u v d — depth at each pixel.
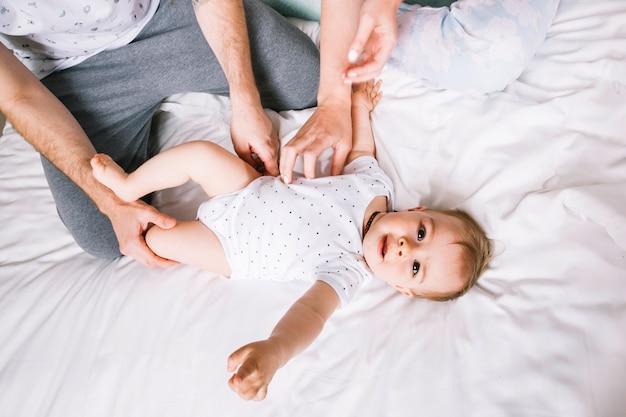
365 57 0.97
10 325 1.00
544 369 0.77
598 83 1.02
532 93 1.07
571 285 0.83
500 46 1.04
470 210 0.99
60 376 0.92
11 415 0.89
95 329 0.97
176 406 0.87
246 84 1.08
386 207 1.08
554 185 0.94
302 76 1.24
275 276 1.00
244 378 0.67
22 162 1.27
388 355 0.86
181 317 0.96
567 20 1.11
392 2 0.88
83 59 1.11
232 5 1.08
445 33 1.08
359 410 0.82
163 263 1.02
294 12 1.49
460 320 0.88
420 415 0.79
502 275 0.91
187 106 1.30
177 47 1.15
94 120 1.16
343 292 0.92
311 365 0.88
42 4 0.95
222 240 1.01
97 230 1.06
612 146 0.95
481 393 0.78
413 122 1.14
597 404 0.72
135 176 0.98
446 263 0.94
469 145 1.05
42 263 1.10
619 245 0.83
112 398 0.89
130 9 1.05
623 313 0.78
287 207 1.01
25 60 1.09
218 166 1.00
